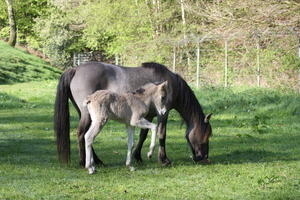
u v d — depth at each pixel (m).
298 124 14.38
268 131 13.43
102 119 8.65
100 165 9.47
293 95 18.56
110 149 11.23
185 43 27.02
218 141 12.23
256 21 20.94
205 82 24.11
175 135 13.13
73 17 38.59
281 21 20.72
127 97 8.85
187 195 7.49
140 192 7.61
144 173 8.86
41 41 46.59
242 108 17.23
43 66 38.44
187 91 9.77
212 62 24.39
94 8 33.78
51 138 12.65
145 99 9.01
